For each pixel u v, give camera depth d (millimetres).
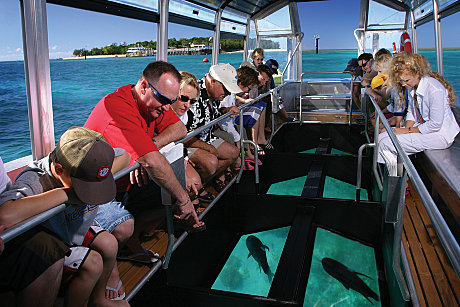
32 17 2678
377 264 3094
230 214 3664
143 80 2057
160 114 2240
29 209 1200
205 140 3416
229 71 3262
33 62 2771
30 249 1308
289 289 2234
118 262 2217
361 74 7984
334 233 3490
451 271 2320
